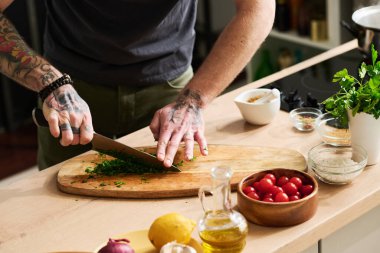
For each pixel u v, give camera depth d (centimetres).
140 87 261
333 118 227
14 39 234
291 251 184
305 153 221
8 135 445
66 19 256
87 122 211
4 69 231
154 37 253
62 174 215
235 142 230
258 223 189
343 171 200
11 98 439
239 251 176
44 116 215
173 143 217
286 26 394
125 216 198
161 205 201
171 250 169
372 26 267
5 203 207
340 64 280
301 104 248
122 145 211
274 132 234
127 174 213
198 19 436
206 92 232
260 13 241
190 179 207
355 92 206
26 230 194
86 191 207
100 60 255
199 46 443
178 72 263
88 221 197
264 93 246
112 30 249
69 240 189
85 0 248
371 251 210
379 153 211
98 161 222
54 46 265
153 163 213
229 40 238
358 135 208
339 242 200
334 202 197
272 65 412
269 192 192
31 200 208
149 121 267
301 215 187
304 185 194
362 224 204
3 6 242
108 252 167
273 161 213
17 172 414
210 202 200
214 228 173
